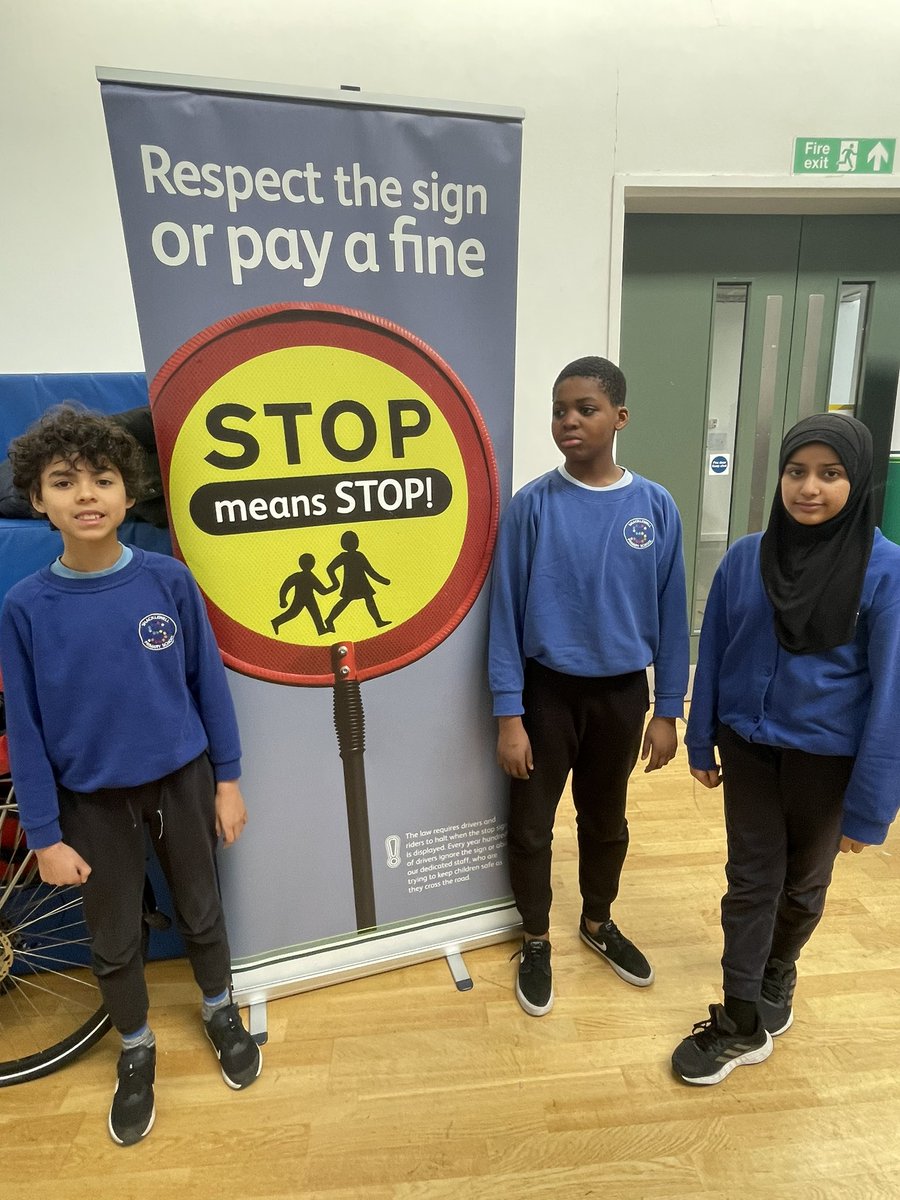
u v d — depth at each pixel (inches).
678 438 107.7
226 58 79.0
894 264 103.0
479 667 57.5
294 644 51.8
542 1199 42.9
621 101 86.4
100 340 85.7
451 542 54.2
